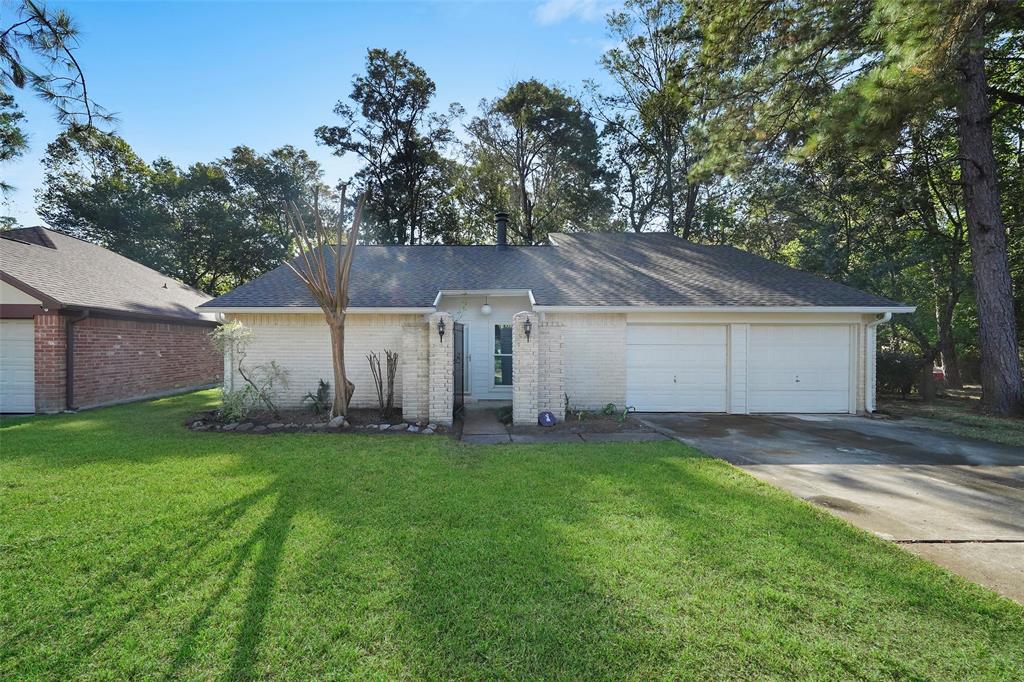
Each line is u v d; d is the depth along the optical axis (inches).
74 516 161.9
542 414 354.9
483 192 1149.1
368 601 111.9
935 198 577.3
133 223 1067.3
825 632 102.3
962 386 677.3
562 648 96.4
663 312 427.2
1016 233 528.1
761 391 433.7
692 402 432.8
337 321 341.4
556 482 204.4
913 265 579.8
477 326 464.1
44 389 406.6
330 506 173.0
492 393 463.5
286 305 416.2
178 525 154.8
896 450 281.3
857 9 360.8
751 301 424.2
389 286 458.9
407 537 147.2
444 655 94.6
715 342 434.0
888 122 294.7
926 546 147.8
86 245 612.4
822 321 432.1
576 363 431.2
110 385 470.9
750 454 270.2
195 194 1123.3
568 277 483.2
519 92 1031.6
